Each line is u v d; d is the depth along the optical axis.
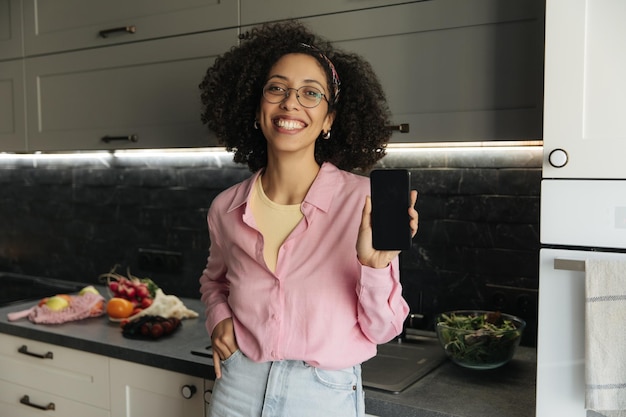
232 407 1.33
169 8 2.08
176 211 2.56
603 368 1.18
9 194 3.06
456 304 2.01
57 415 2.03
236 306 1.33
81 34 2.28
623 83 1.17
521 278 1.90
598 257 1.21
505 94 1.57
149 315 2.06
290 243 1.29
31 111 2.44
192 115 2.06
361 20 1.75
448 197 2.00
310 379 1.27
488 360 1.64
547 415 1.28
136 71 2.17
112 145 2.25
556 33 1.22
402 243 1.11
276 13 1.87
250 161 1.56
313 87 1.29
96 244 2.80
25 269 3.04
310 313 1.25
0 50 2.49
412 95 1.70
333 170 1.35
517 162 1.89
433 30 1.66
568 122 1.22
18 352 2.11
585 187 1.21
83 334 1.99
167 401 1.78
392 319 1.21
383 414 1.46
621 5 1.17
